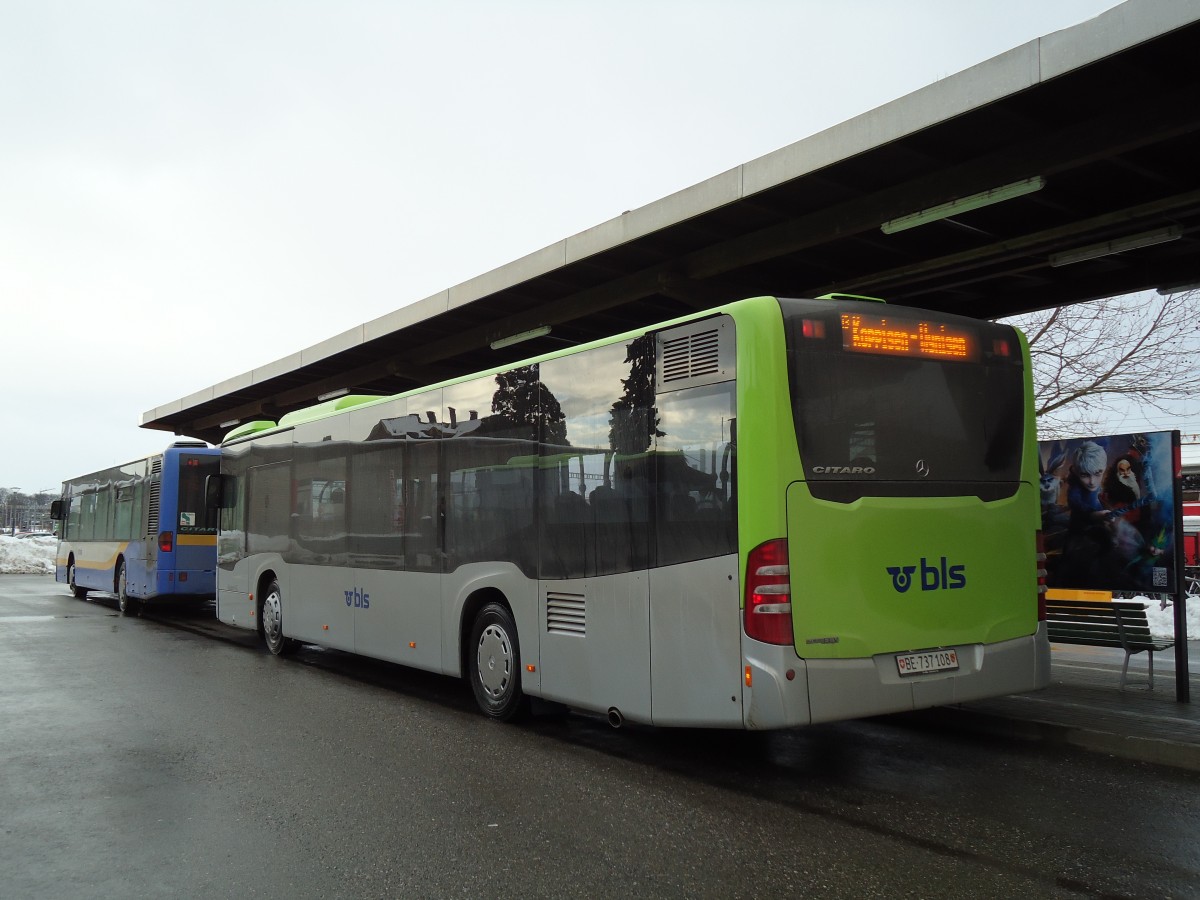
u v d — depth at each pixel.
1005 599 6.23
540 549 7.31
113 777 6.20
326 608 10.73
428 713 8.41
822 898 4.11
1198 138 7.61
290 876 4.43
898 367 6.01
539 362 7.49
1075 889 4.19
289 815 5.36
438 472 8.77
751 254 10.40
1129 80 7.01
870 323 5.96
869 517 5.74
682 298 11.66
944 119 7.47
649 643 6.20
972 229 9.78
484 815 5.33
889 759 6.59
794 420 5.60
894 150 8.21
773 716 5.38
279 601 12.05
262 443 12.84
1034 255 9.84
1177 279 10.32
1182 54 6.60
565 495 7.08
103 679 10.37
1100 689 8.45
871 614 5.68
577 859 4.61
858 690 5.57
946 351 6.22
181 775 6.24
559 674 7.05
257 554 12.73
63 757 6.75
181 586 16.64
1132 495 8.07
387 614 9.47
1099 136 7.50
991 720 7.25
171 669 11.17
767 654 5.42
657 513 6.20
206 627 16.52
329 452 10.91
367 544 9.92
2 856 4.75
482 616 8.11
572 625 6.93
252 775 6.23
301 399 21.66
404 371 17.48
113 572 19.94
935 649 5.90
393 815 5.34
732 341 5.76
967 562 6.09
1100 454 8.27
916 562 5.88
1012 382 6.49
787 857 4.62
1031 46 6.93
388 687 9.90
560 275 12.09
